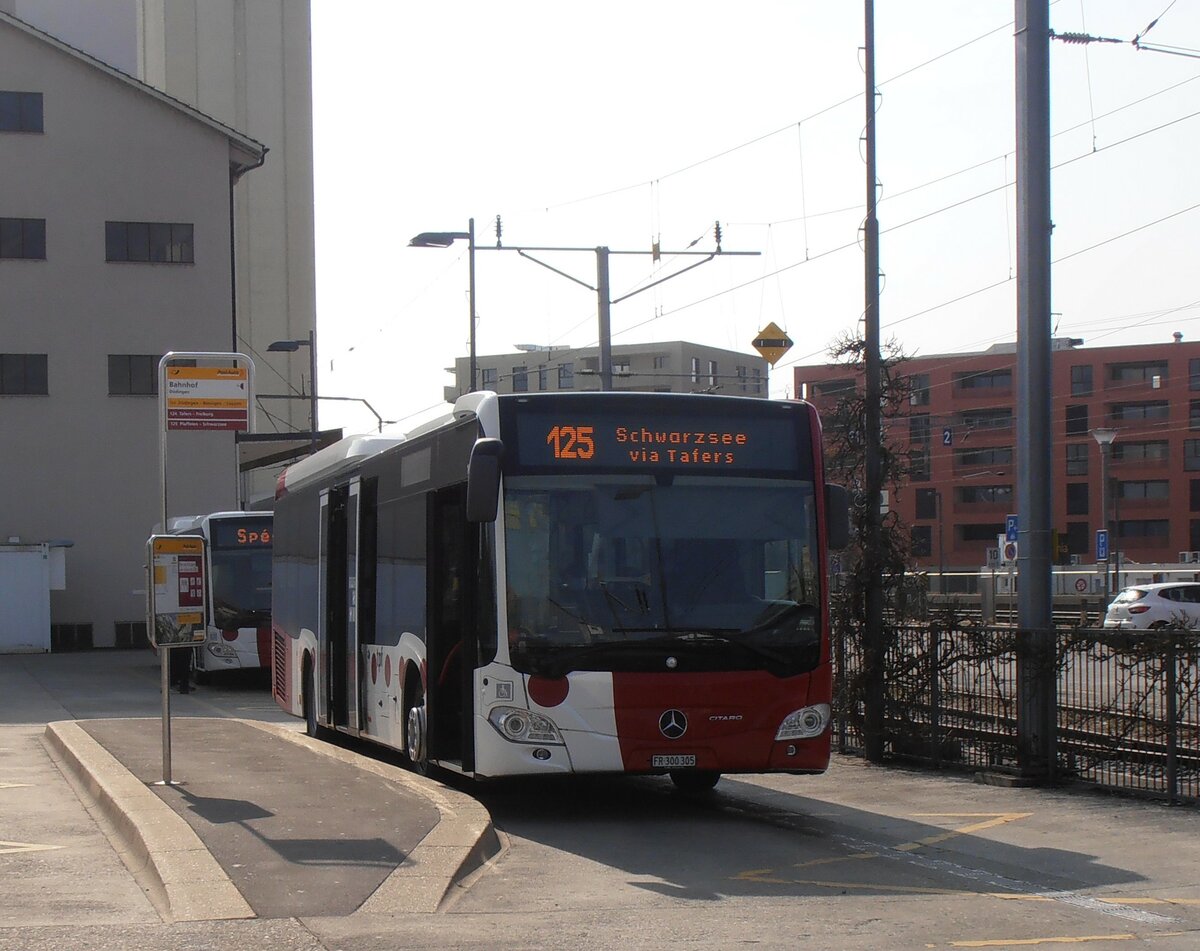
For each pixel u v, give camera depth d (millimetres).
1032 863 9492
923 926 7371
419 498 13070
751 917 7543
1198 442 83125
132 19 62750
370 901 7531
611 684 10773
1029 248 13789
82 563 46156
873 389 15664
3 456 45688
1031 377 13750
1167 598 40750
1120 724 12531
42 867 8695
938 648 14688
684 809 12156
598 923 7324
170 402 14750
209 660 29391
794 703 11141
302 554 18625
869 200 15766
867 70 15750
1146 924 7520
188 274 47438
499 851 9727
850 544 15672
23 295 46094
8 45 46250
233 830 9359
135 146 47125
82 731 16594
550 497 11094
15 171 46188
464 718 11359
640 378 117062
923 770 14672
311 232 67188
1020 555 13883
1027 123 13812
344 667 16328
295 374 66188
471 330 34375
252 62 66875
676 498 11289
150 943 6602
